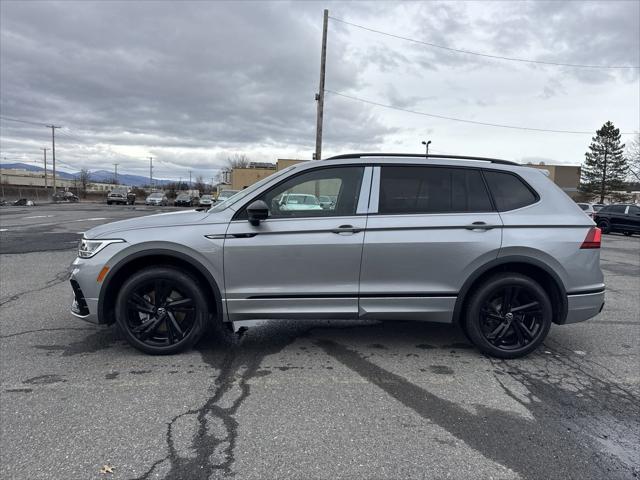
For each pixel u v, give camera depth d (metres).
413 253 3.92
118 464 2.48
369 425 2.94
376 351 4.28
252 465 2.49
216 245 3.87
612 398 3.41
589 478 2.45
